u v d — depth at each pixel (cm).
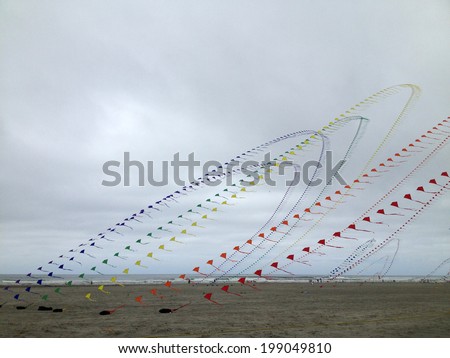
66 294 2958
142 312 1827
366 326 1374
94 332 1314
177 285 4297
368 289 3447
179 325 1441
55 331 1330
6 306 2086
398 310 1834
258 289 3516
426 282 4947
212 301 2331
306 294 2888
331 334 1242
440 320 1507
